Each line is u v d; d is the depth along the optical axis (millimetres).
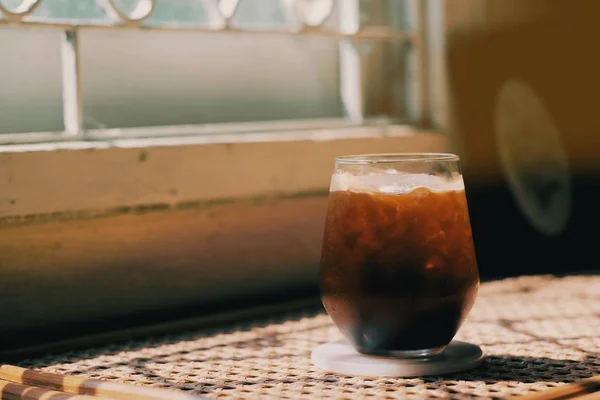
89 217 942
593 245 1348
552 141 1304
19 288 917
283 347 856
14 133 951
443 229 765
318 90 1155
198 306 1022
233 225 1041
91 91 997
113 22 990
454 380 746
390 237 758
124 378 768
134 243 980
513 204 1243
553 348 826
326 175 1086
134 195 964
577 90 1354
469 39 1187
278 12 1118
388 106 1197
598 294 1027
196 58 1064
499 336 868
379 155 815
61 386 746
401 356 779
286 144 1057
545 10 1290
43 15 965
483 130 1208
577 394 708
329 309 788
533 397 695
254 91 1107
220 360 816
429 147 1152
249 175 1033
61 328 941
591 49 1377
